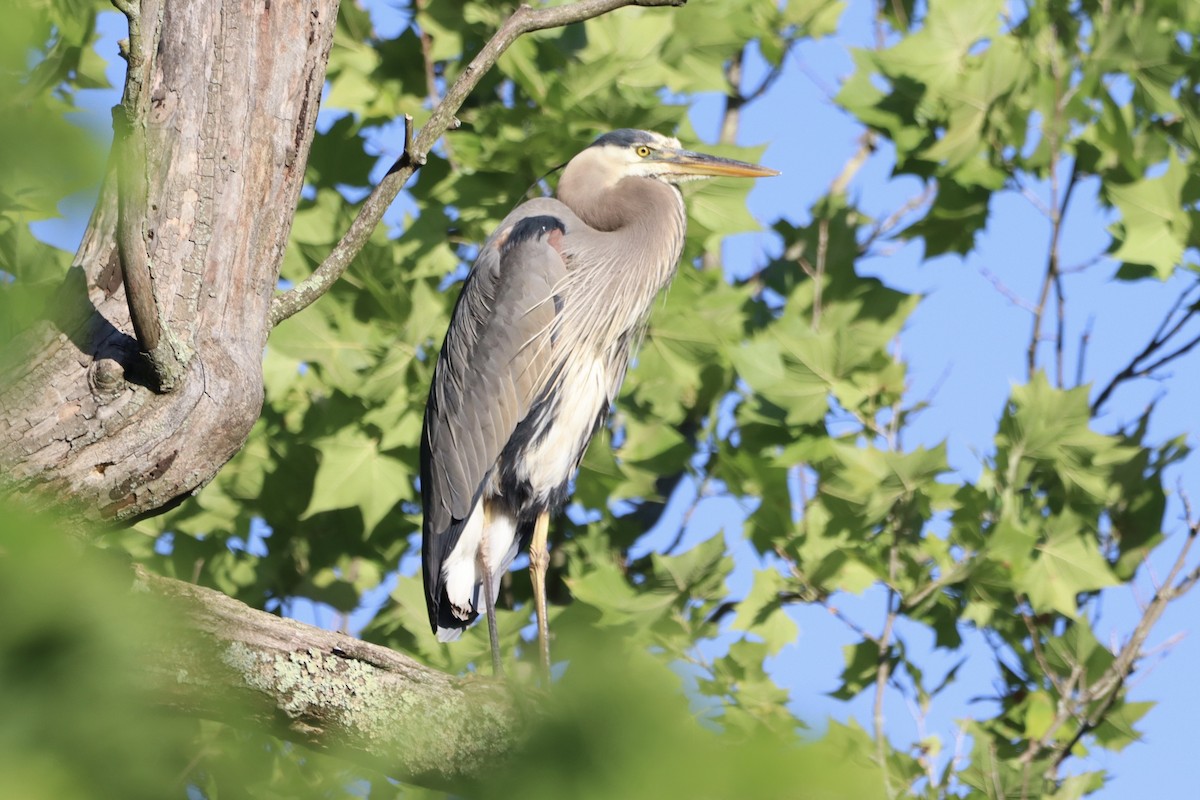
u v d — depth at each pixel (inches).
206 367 199.9
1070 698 404.5
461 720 194.5
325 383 426.6
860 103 489.1
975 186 482.3
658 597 392.2
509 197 430.9
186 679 186.5
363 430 416.5
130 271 172.7
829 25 512.4
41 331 194.9
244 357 205.3
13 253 202.7
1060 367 482.3
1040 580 428.5
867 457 423.2
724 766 77.4
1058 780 395.5
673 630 395.5
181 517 437.1
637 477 425.7
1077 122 492.7
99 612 77.0
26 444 189.8
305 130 217.6
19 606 74.9
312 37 218.2
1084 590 438.6
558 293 351.6
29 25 72.7
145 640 80.7
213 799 106.6
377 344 421.7
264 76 211.8
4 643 74.4
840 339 430.3
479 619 389.1
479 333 350.0
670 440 426.9
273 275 215.0
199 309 202.4
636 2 251.9
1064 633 418.3
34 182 72.9
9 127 71.4
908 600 415.8
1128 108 469.4
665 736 78.7
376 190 239.1
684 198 427.5
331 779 199.3
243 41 210.8
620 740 78.4
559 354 353.4
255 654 191.8
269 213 212.2
